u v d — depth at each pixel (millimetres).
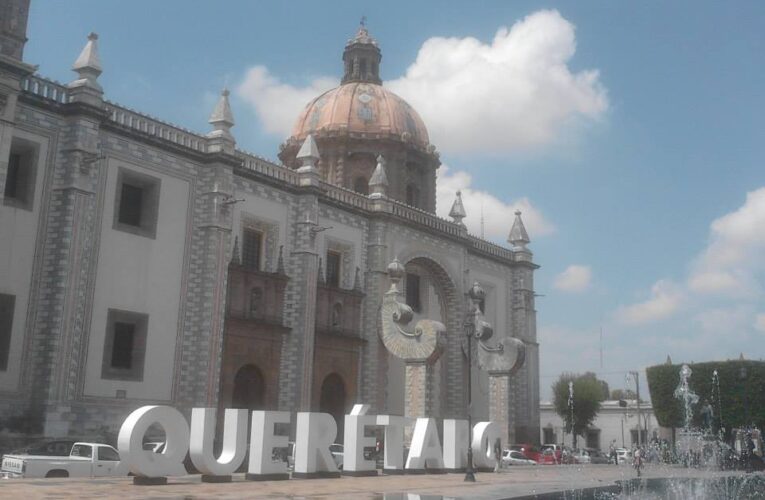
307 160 45031
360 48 63844
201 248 38344
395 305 40438
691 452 61875
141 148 36344
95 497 18031
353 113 58594
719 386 61344
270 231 42656
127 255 35250
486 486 25812
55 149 32938
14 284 31094
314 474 27281
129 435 22125
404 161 58281
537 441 60750
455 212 56625
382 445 44719
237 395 40469
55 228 32312
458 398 54031
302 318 42500
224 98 39875
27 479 23016
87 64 33812
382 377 47312
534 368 61969
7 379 30531
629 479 35625
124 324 35219
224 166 39094
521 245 63094
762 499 31906
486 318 58656
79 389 32594
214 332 37344
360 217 48469
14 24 30312
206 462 23938
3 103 29656
